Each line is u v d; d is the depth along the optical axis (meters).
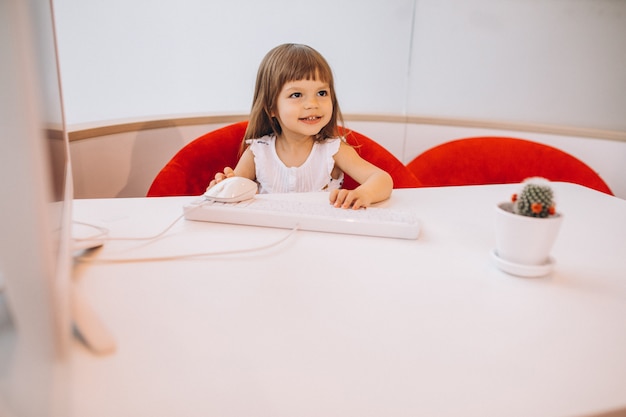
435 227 0.75
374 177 0.95
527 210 0.56
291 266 0.58
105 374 0.36
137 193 1.56
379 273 0.56
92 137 1.38
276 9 1.73
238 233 0.70
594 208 0.87
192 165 1.30
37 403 0.29
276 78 1.25
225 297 0.49
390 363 0.38
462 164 1.52
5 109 0.24
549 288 0.53
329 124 1.38
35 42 0.30
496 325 0.45
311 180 1.36
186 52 1.67
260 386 0.35
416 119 1.87
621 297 0.51
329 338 0.42
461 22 1.83
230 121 1.71
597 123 1.89
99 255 0.60
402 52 1.87
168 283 0.53
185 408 0.33
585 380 0.37
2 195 0.25
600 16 1.76
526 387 0.36
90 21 1.48
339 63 1.85
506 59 1.86
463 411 0.33
